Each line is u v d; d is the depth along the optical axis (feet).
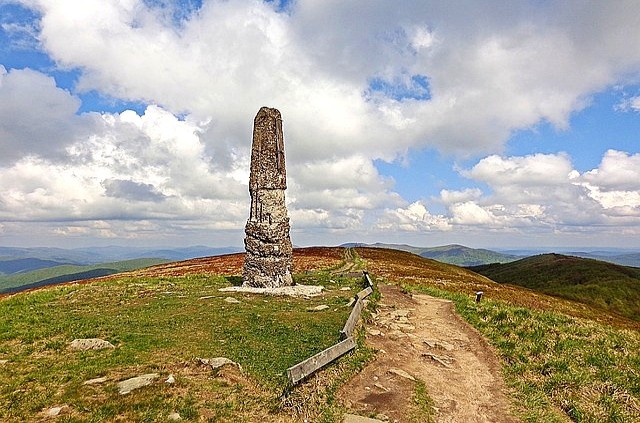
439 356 66.54
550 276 441.68
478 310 94.58
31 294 104.99
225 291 112.16
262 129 124.98
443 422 45.11
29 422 38.75
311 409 44.34
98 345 61.21
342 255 350.02
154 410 41.01
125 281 129.80
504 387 55.83
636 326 204.23
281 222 123.75
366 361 60.39
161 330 70.38
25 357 57.06
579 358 63.87
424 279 214.07
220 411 42.11
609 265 460.14
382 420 43.75
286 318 81.00
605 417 46.47
